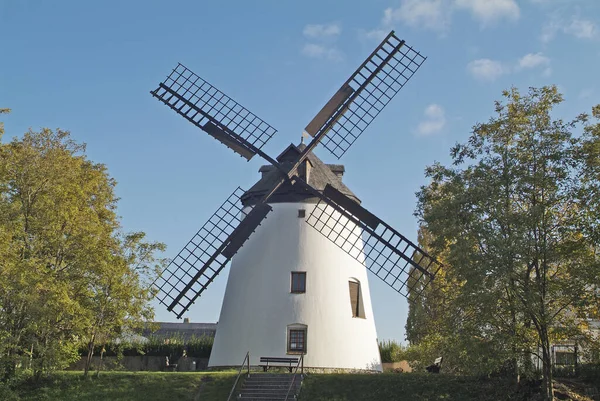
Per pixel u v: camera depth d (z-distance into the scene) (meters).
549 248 27.81
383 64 37.03
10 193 35.09
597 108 29.11
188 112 36.25
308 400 29.27
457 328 28.34
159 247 35.00
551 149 28.59
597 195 27.72
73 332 33.41
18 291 31.61
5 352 31.70
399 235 34.50
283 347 34.44
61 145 37.03
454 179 29.27
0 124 35.03
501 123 29.34
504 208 28.06
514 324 27.09
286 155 36.62
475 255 26.70
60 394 31.16
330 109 36.06
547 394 26.70
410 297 36.91
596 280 26.84
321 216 36.34
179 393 30.84
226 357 35.28
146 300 34.00
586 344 28.38
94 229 33.66
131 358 41.25
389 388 29.64
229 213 36.25
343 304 35.69
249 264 36.47
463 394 28.58
